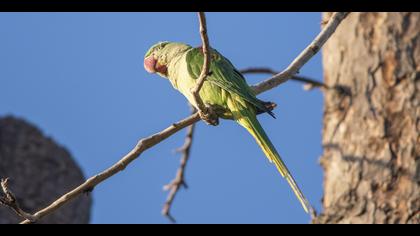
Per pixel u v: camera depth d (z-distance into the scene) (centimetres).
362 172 1177
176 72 1063
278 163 947
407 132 1172
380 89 1209
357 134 1203
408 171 1151
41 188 1522
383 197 1151
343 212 1168
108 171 868
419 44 1213
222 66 999
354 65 1239
